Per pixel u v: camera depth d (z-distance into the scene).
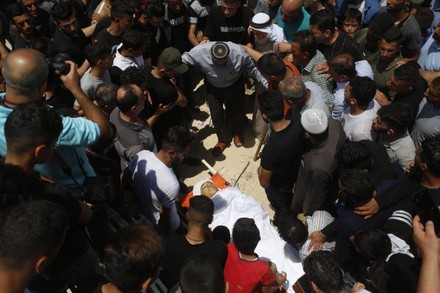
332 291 3.13
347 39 5.74
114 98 4.16
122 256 2.20
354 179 3.59
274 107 4.23
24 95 2.61
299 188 4.49
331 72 5.08
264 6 7.17
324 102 4.77
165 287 3.35
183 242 3.33
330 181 4.19
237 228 3.34
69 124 2.81
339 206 3.98
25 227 1.96
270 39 5.96
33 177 2.52
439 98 4.45
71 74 3.03
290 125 4.33
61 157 2.99
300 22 6.27
